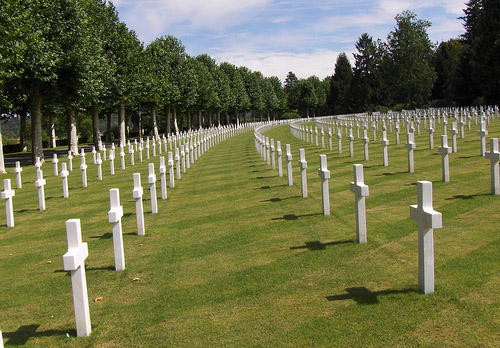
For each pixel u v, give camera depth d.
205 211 11.73
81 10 29.89
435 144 21.69
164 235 9.65
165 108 60.91
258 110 108.12
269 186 14.52
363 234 7.77
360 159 19.03
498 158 10.21
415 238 7.77
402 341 4.57
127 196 14.99
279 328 5.09
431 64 89.56
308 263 7.04
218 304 5.88
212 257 7.86
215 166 21.86
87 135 81.19
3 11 21.78
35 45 25.14
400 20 87.44
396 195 11.38
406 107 86.56
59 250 9.25
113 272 7.47
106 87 35.75
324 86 139.62
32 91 29.78
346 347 4.57
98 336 5.29
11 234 11.09
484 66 56.50
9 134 112.69
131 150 25.62
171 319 5.57
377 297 5.60
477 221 8.37
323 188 9.95
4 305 6.48
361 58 112.38
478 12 78.50
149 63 47.84
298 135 37.22
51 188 18.61
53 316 5.97
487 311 4.99
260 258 7.53
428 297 5.46
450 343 4.46
